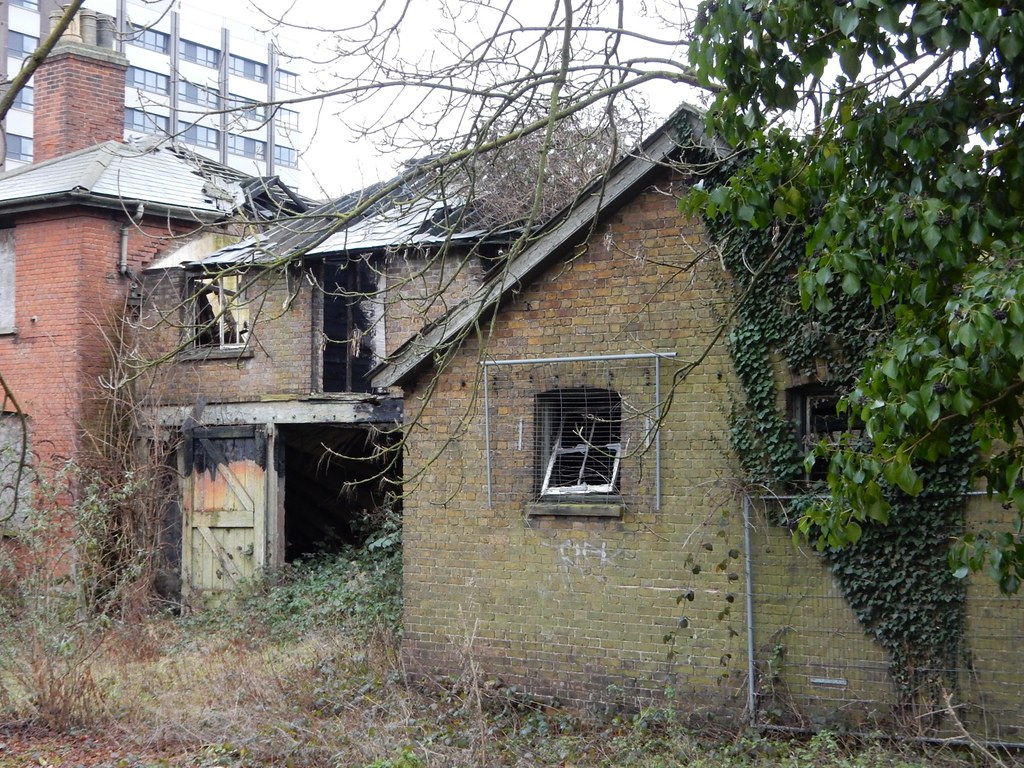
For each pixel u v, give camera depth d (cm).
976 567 640
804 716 1051
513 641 1211
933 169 660
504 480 1229
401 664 1273
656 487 1143
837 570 1048
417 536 1278
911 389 593
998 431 644
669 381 1144
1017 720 969
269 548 1752
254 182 1928
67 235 1872
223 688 1249
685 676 1116
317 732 1055
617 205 1180
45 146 2155
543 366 1212
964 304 559
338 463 1764
